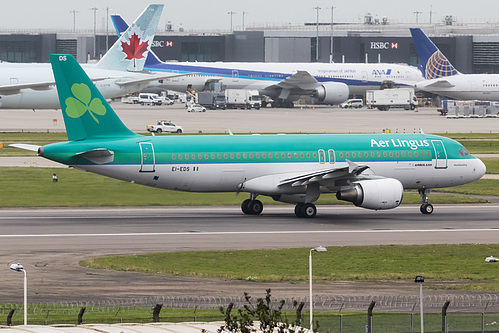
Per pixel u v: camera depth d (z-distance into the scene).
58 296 118.75
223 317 105.62
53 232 174.00
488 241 168.12
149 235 171.88
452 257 151.62
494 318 104.81
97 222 188.88
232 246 160.62
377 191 191.75
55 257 147.75
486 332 98.19
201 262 145.12
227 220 194.12
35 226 181.75
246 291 123.62
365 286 127.94
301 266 142.50
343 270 139.75
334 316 106.56
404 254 153.62
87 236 169.75
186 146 195.50
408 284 130.00
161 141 194.88
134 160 191.88
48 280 129.25
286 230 179.75
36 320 104.44
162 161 193.25
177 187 196.88
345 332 98.69
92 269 137.88
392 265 144.12
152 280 130.38
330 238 170.25
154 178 194.12
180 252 153.75
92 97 191.00
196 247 159.38
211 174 196.25
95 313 108.44
